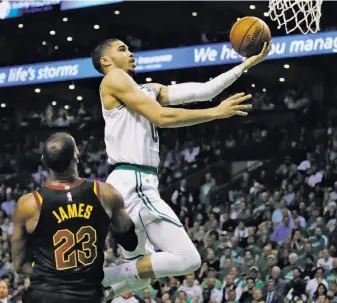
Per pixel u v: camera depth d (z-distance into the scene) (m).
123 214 3.77
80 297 3.57
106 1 16.89
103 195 3.70
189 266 4.25
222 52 16.42
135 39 19.86
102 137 20.39
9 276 12.95
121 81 4.37
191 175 17.73
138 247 4.43
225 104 4.30
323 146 16.52
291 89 19.39
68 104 21.84
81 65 17.83
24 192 18.52
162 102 4.75
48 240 3.61
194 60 16.67
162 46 20.22
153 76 19.86
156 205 4.38
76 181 3.71
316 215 13.21
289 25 16.36
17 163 20.56
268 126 18.78
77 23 19.66
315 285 10.66
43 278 3.59
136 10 18.80
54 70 18.09
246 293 10.85
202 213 15.50
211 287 11.23
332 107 18.52
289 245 11.77
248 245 12.85
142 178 4.41
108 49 4.62
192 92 4.71
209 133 19.08
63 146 3.68
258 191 15.08
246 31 4.62
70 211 3.62
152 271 4.24
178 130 19.25
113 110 4.41
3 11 18.20
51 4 17.66
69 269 3.58
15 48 20.83
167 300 10.67
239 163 17.77
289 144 17.42
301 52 15.41
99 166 18.95
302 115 18.45
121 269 4.26
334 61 18.09
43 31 20.23
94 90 21.16
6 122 21.75
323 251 11.54
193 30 19.84
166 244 4.30
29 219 3.62
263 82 19.55
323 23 18.03
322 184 15.14
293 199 14.44
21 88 21.19
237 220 14.01
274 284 10.86
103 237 3.69
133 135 4.42
